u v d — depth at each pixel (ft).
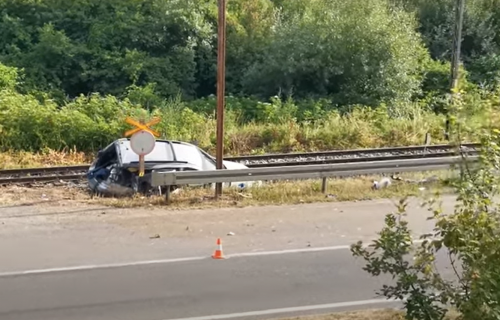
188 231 42.39
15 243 39.68
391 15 103.71
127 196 50.57
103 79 102.63
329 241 40.93
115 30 106.42
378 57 97.76
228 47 109.50
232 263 37.22
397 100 96.53
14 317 30.01
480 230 22.94
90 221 44.04
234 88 107.76
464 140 24.44
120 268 36.14
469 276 23.21
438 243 24.06
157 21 107.14
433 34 123.44
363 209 47.55
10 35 106.83
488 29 119.75
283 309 31.60
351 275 35.86
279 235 41.96
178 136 76.02
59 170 60.08
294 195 50.70
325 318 30.25
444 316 26.03
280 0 118.62
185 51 106.63
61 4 110.73
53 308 31.04
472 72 114.11
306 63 98.68
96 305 31.48
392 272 25.57
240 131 78.69
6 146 71.46
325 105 92.94
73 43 105.91
